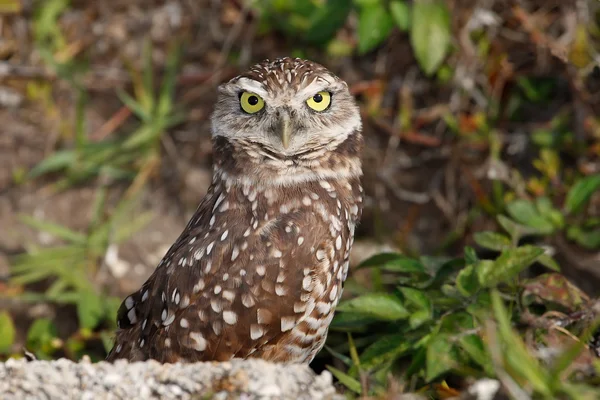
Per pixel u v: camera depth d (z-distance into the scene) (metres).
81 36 14.78
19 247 14.09
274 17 13.98
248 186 8.55
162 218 14.17
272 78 8.51
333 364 10.77
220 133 8.78
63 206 14.35
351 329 9.90
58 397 7.14
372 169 13.59
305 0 13.77
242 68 14.15
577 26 12.48
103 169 14.06
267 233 8.26
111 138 14.41
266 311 8.14
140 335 8.67
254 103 8.52
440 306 8.78
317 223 8.34
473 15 12.70
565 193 12.38
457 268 9.26
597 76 12.66
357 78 13.67
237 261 8.21
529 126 13.15
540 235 11.99
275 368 7.28
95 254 13.63
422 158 13.55
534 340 8.01
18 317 13.39
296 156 8.53
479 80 13.05
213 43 14.48
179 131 14.29
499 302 7.16
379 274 11.40
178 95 14.33
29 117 14.64
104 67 14.73
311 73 8.59
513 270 8.25
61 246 14.19
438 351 7.84
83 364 7.40
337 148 8.70
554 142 12.65
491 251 12.38
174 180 14.27
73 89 14.68
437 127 13.41
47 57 14.07
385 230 13.65
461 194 13.30
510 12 12.80
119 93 14.19
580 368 7.14
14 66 14.48
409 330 8.73
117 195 14.38
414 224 13.64
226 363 7.32
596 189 11.86
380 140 13.63
